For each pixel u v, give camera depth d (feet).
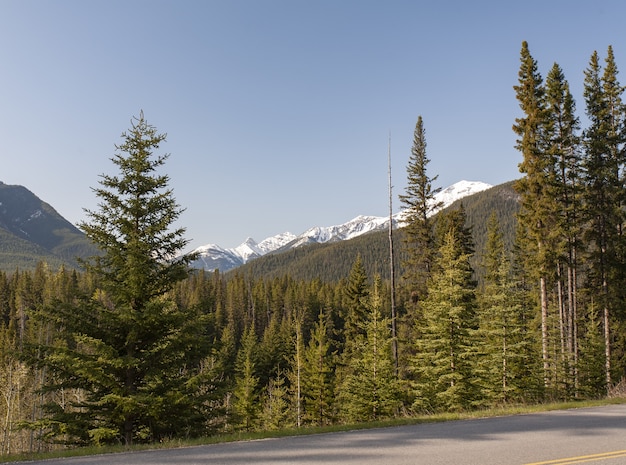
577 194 101.60
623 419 40.78
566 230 94.53
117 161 53.06
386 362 81.46
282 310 390.83
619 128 104.99
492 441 31.24
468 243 138.82
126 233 52.21
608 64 107.34
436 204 114.83
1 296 313.94
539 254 91.04
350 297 145.07
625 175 103.45
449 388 72.38
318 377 115.65
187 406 48.57
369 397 79.97
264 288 429.79
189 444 34.01
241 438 35.83
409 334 112.57
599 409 49.14
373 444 31.24
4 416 123.13
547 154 95.04
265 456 28.27
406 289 116.37
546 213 91.45
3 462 29.53
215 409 52.21
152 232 51.49
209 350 53.57
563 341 99.45
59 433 45.68
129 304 50.24
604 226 104.42
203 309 54.19
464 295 81.76
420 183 115.34
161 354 49.47
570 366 81.56
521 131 96.12
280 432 37.93
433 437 33.32
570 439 31.50
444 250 85.71
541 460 25.67
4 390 123.44
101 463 27.86
